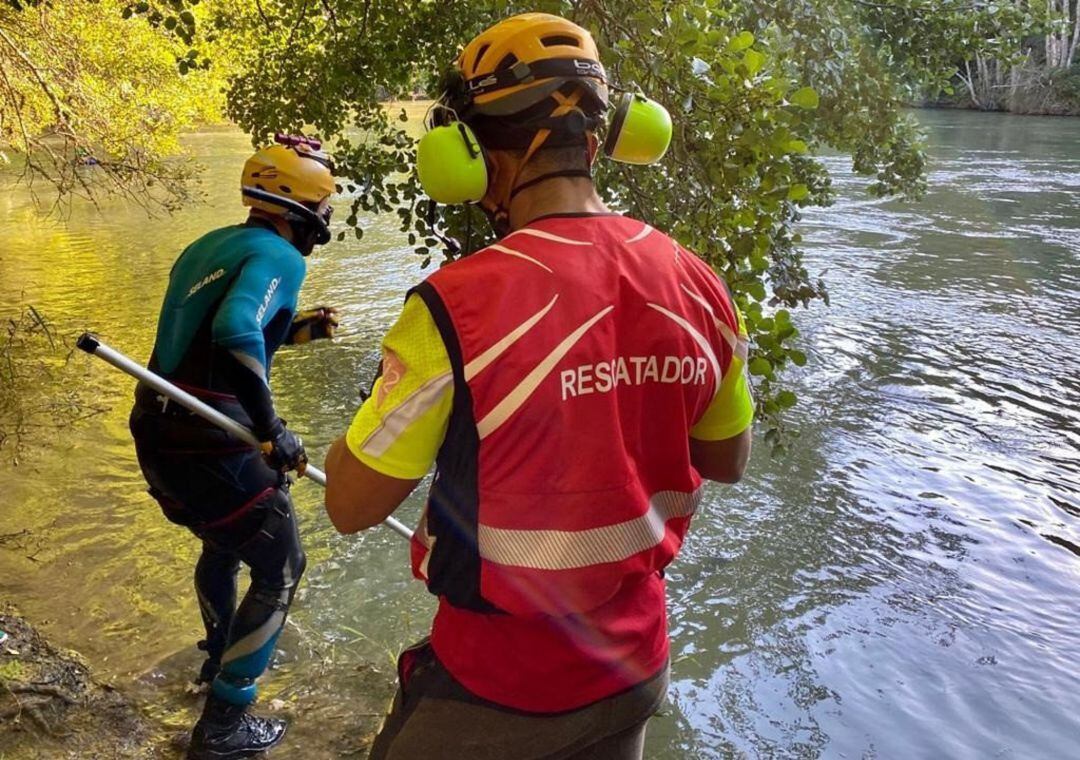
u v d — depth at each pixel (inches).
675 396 52.5
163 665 126.3
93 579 149.0
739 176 102.5
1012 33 175.6
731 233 106.3
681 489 55.1
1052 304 353.7
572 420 49.1
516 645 53.4
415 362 49.7
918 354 294.4
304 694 122.8
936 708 131.5
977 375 276.4
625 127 61.3
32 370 263.1
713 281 56.2
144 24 361.4
